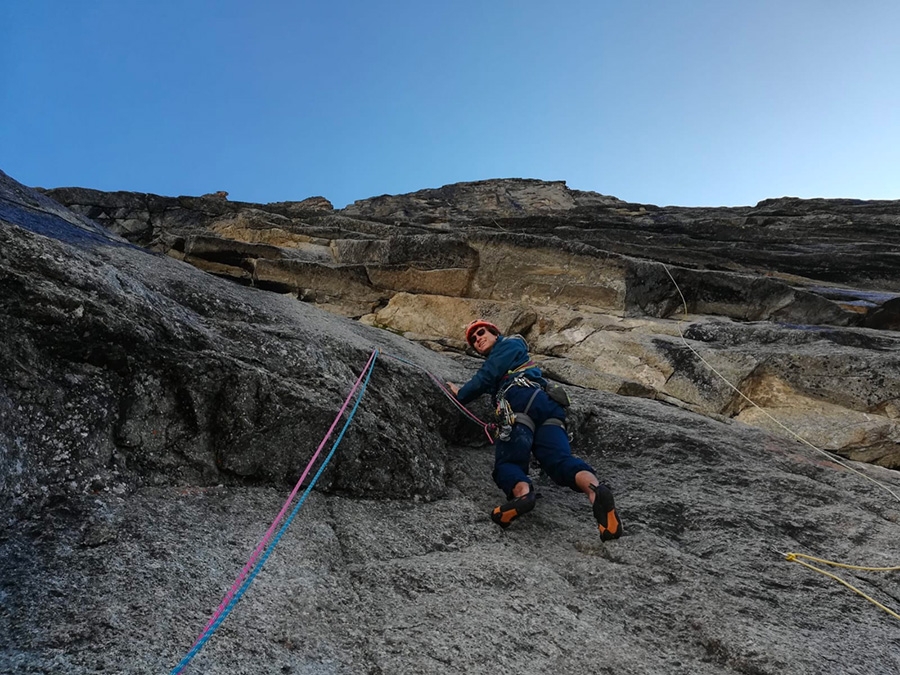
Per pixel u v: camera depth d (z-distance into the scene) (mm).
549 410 3926
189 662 1943
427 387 4512
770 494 4359
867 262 10617
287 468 3305
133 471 2900
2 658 1800
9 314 2807
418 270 8625
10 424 2557
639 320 7688
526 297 8273
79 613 2041
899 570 3605
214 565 2496
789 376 6406
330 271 8750
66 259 3236
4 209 4480
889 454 5695
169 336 3367
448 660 2270
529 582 2883
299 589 2490
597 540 3477
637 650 2596
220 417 3236
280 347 3941
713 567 3406
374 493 3510
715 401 6410
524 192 22078
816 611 3152
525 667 2312
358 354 4461
